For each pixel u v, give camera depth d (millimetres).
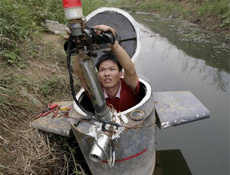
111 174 1675
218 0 8062
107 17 2168
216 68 4398
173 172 2059
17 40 3121
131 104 1855
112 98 1791
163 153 2303
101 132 1384
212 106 3051
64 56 3488
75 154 2062
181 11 10641
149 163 1778
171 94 2295
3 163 1746
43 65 3111
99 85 1327
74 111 1728
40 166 1850
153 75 4098
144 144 1627
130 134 1512
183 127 2697
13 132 2027
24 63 2938
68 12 1102
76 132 1592
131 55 2109
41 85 2691
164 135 2578
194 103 2137
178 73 4188
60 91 2838
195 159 2219
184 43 6164
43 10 4578
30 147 1971
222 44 5801
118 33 2141
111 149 1462
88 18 2182
